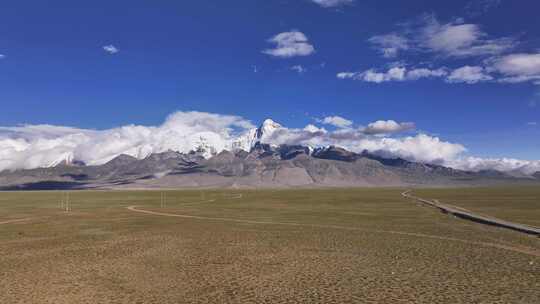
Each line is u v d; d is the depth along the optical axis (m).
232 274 31.22
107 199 170.50
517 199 129.75
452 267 32.91
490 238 47.69
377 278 29.72
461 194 179.75
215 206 113.69
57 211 97.94
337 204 116.50
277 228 59.44
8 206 120.44
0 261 36.72
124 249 42.44
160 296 25.77
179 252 40.50
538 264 33.66
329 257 37.41
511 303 23.84
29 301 24.95
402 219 70.94
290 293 26.20
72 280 29.72
